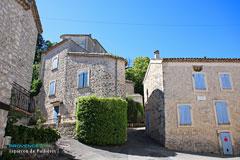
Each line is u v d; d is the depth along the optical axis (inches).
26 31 403.5
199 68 546.0
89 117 458.3
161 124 512.7
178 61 539.5
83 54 636.7
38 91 716.0
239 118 502.3
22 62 385.1
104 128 451.2
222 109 505.7
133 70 1252.5
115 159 346.9
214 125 493.0
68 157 338.3
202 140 480.1
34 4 403.5
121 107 486.3
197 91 518.0
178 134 483.2
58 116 545.0
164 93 514.0
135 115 826.8
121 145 462.9
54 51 746.8
